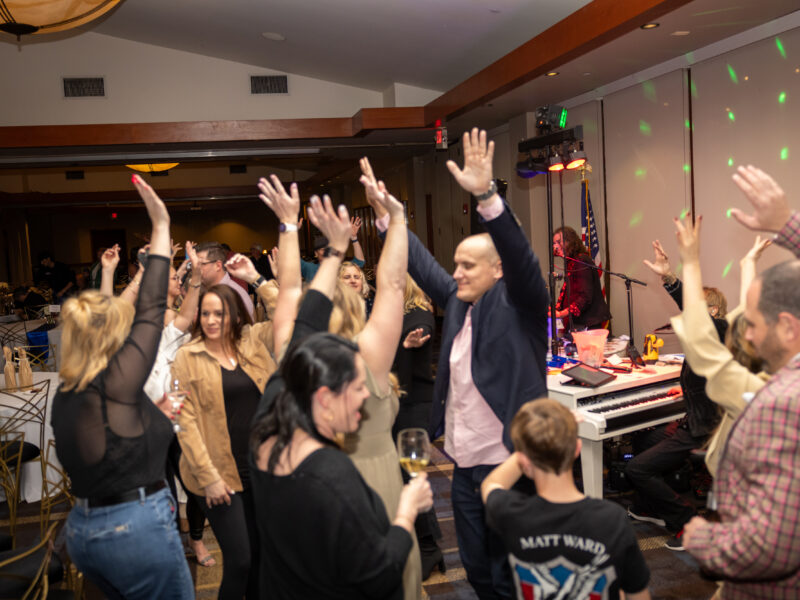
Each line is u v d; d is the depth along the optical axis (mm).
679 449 3170
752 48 4949
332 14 6914
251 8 7199
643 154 6230
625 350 4266
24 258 17500
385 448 1678
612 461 3830
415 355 3023
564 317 5102
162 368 3027
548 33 5469
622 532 1469
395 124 8773
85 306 1697
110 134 8672
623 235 6633
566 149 4066
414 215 12430
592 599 1479
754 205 1427
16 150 8992
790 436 1169
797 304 1269
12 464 3867
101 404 1675
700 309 1600
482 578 2211
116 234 21906
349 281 3723
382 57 8117
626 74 6219
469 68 8133
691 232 1653
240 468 2398
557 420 1514
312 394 1270
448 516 3705
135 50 9250
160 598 1803
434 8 6250
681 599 2734
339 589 1260
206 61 9422
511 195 8656
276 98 9641
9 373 4277
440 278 2434
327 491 1209
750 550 1185
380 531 1288
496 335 2051
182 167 16453
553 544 1495
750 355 1654
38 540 2932
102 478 1694
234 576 2295
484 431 2133
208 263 3605
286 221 1849
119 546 1699
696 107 5570
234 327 2471
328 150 10422
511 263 1860
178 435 2295
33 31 4766
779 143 4836
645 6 4234
